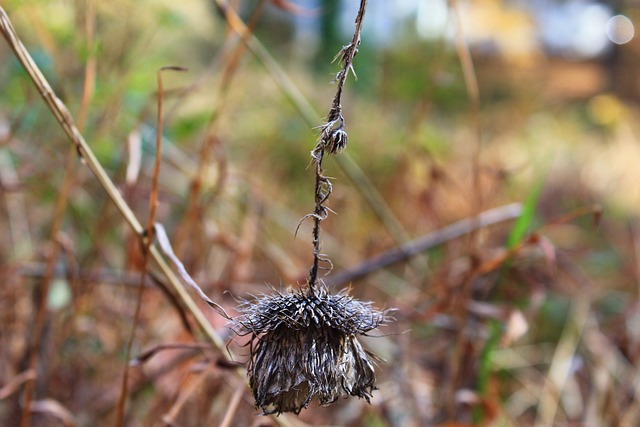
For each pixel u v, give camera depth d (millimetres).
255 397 339
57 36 561
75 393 504
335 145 313
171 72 786
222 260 597
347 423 540
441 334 620
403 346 561
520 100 1540
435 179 679
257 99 913
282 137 874
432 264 701
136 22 630
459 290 539
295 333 338
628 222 1040
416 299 591
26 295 522
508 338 481
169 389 501
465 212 726
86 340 516
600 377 596
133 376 506
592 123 1623
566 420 595
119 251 584
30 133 589
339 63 312
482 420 503
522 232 491
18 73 531
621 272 852
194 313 417
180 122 570
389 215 604
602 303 782
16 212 580
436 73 728
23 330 505
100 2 586
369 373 345
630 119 1622
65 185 446
